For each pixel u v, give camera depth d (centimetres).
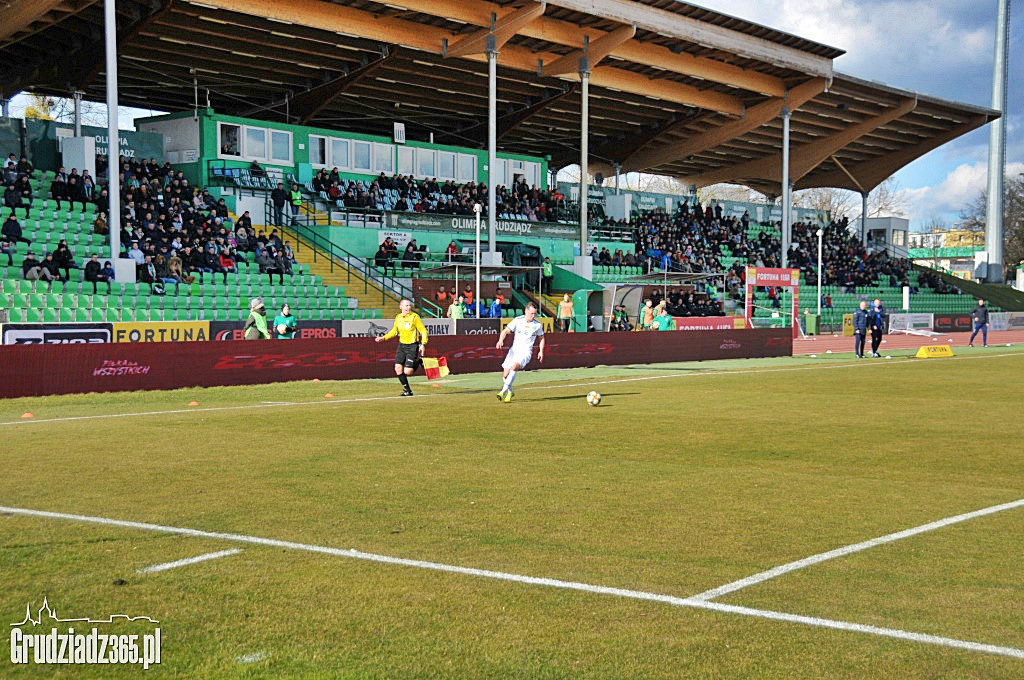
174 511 819
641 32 4269
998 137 7094
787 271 4553
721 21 4372
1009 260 9950
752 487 937
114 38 2869
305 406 1698
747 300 4422
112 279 2888
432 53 4009
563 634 523
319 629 532
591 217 5431
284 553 684
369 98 4819
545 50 4331
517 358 1780
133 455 1124
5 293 2598
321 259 3828
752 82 4947
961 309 6612
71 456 1115
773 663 483
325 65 4166
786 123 5184
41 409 1656
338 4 3612
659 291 4512
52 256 2775
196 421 1466
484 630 530
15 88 3897
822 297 5469
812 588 602
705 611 560
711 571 640
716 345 3369
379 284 3803
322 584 611
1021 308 6981
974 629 530
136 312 2836
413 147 4778
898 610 561
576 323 3988
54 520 784
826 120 5816
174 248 3244
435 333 3281
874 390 2047
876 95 5478
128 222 3266
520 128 5597
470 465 1061
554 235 4769
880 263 6700
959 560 668
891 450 1184
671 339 3206
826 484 953
